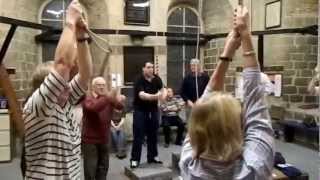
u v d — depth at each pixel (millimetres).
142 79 4969
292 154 6113
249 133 1096
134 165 5027
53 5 7301
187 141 1192
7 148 5844
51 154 1450
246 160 1032
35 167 1471
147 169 4910
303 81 7609
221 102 1061
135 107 5016
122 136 6020
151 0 7465
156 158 5258
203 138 1056
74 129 1549
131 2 7309
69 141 1490
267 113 1143
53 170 1449
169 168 5074
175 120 6703
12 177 5086
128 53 7402
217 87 1288
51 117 1436
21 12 6656
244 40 1193
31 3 6941
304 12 7418
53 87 1364
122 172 5191
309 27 6949
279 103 7645
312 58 7598
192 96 5473
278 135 7305
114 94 3975
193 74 5520
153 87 4977
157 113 5133
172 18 7984
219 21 8031
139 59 7480
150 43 7523
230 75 7547
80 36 1469
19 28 6531
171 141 7012
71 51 1370
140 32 7160
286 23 7445
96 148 3922
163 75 7664
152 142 5203
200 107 1078
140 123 4996
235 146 1039
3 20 5238
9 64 6285
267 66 7770
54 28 6215
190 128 1095
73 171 1506
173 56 8039
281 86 7602
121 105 4023
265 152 1059
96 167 3951
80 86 1531
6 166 5625
